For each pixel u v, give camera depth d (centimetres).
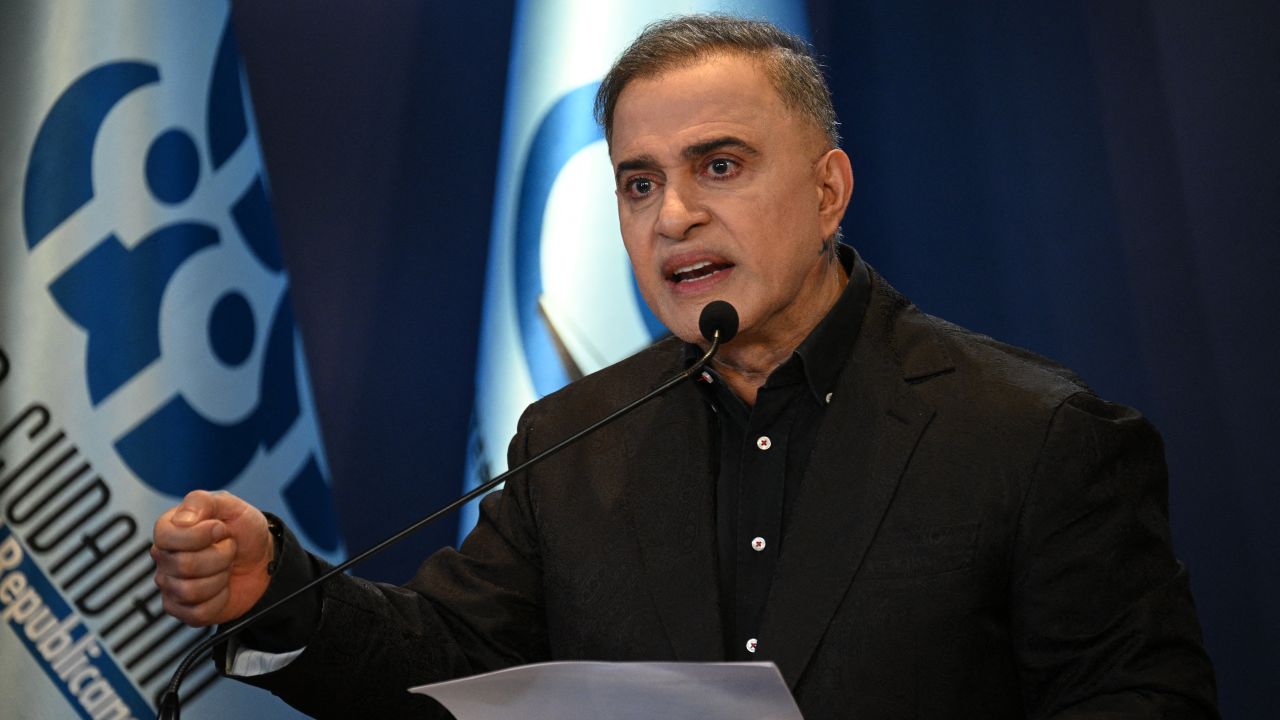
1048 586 359
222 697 710
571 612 402
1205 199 712
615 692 299
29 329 728
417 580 434
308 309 775
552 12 771
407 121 788
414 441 767
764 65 395
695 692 293
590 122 752
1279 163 705
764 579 385
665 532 399
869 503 374
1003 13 749
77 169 739
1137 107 725
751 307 388
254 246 757
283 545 365
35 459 720
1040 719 359
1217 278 706
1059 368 408
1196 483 699
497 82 784
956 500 368
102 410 724
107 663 704
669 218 383
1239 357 700
